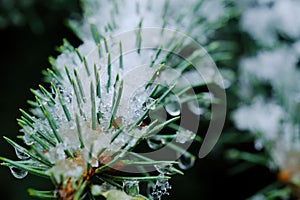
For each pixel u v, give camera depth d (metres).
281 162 0.27
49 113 0.18
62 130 0.18
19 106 0.36
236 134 0.30
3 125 0.36
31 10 0.34
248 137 0.30
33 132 0.18
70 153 0.17
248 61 0.30
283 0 0.30
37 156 0.18
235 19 0.31
